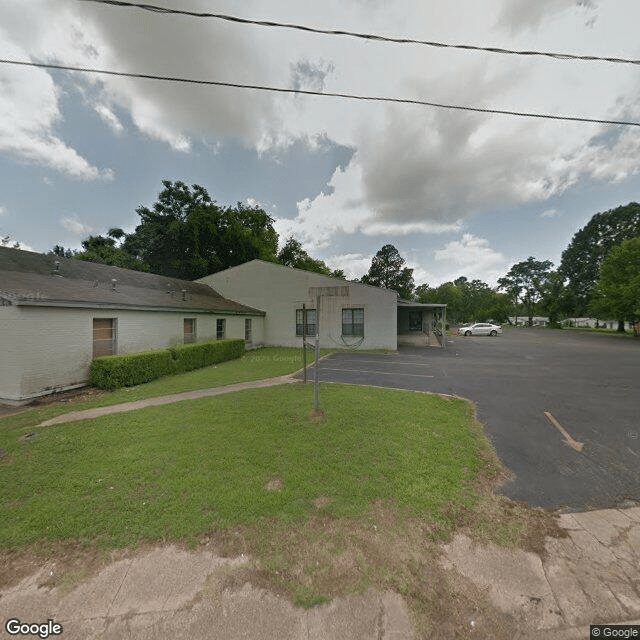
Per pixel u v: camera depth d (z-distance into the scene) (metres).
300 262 33.78
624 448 4.12
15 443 4.00
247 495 2.80
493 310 60.19
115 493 2.85
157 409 5.39
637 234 37.75
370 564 2.11
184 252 22.69
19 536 2.32
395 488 2.97
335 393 6.39
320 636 1.66
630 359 12.29
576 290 43.06
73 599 1.85
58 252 27.22
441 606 1.85
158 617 1.74
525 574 2.09
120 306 8.88
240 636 1.65
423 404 5.70
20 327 6.38
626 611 1.85
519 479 3.34
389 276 45.12
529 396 6.60
